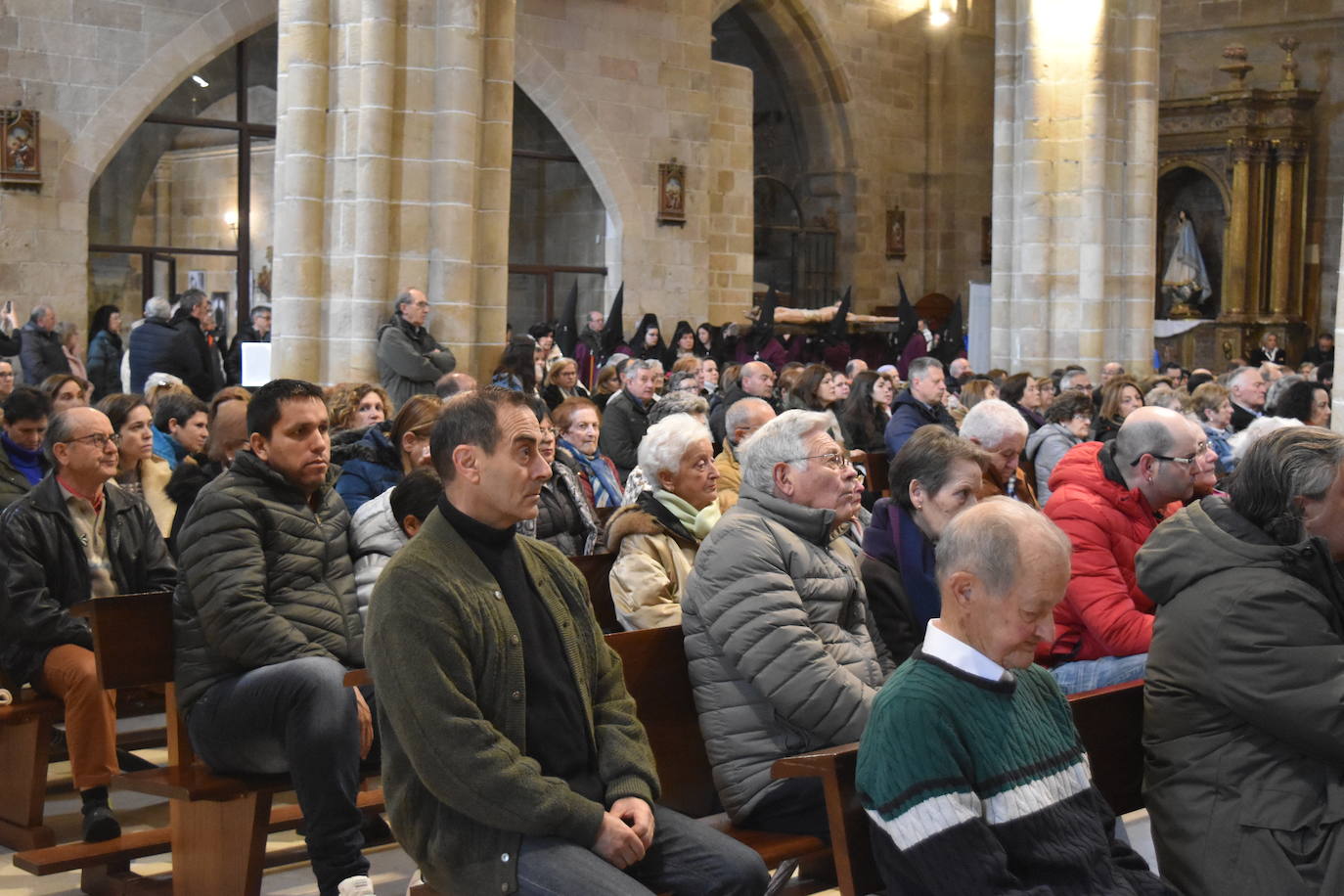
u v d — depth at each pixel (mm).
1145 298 16734
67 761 6809
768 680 4258
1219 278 26859
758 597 4324
